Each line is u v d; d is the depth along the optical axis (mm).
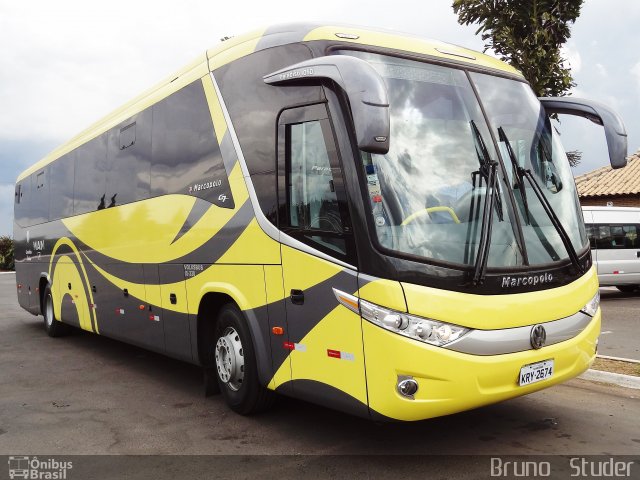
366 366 4020
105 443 5008
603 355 7980
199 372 7668
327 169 4383
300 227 4602
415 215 4164
